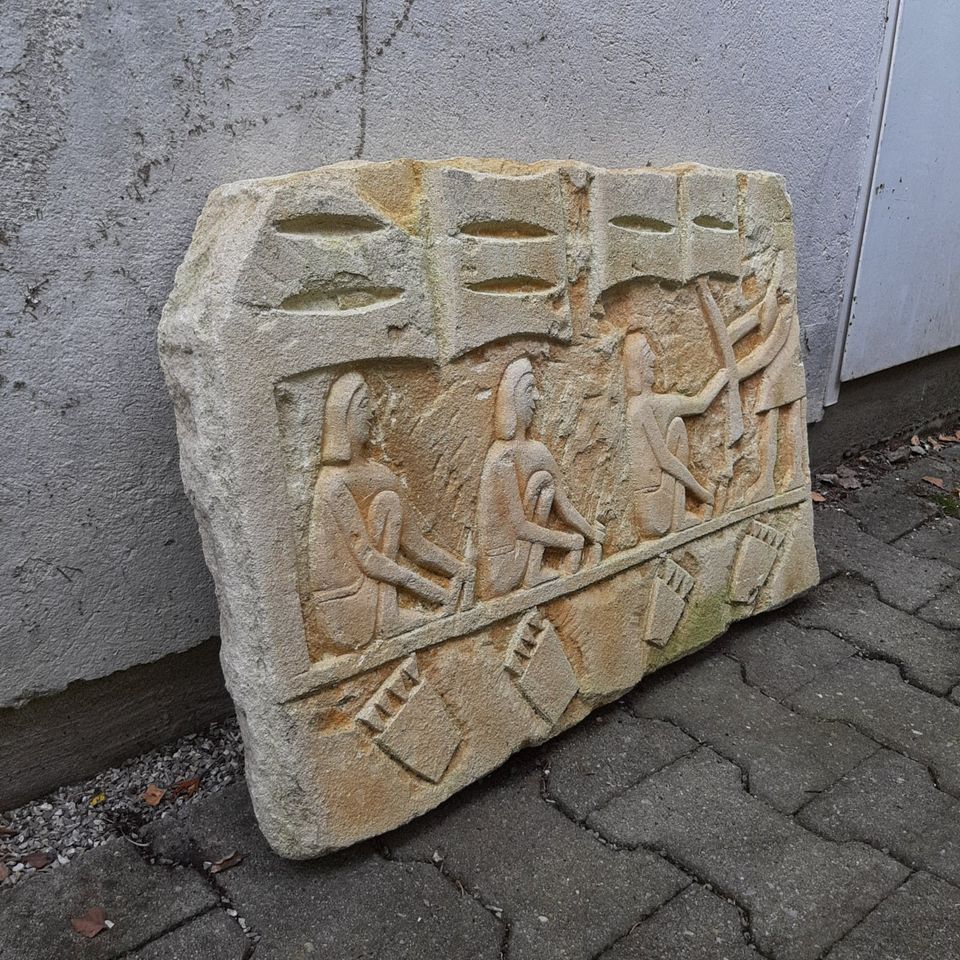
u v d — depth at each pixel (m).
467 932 1.62
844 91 3.11
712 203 2.37
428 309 1.76
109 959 1.57
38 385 1.70
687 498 2.41
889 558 3.04
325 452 1.66
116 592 1.92
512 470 1.94
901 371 3.99
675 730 2.18
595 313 2.10
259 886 1.71
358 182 1.67
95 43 1.60
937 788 1.98
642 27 2.45
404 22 1.98
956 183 3.76
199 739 2.14
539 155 2.33
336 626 1.68
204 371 1.53
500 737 1.96
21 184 1.59
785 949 1.59
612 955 1.58
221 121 1.78
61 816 1.91
